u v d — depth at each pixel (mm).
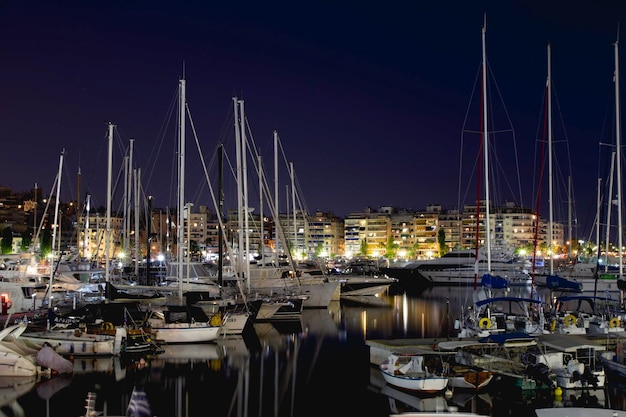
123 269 86250
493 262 115375
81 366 37969
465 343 35469
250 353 43031
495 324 40750
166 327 44781
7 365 35312
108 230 57125
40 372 35844
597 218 82188
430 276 125562
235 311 51125
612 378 34656
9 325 43625
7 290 52938
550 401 31438
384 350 38062
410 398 32000
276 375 36906
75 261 78250
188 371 37344
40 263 65562
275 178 84688
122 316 46250
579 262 114562
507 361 34406
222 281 59312
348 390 33531
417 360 33594
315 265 116188
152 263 105188
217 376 36406
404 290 112750
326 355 42781
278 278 68688
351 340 49250
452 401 31500
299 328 56594
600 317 44781
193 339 45250
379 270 132000
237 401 31531
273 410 30188
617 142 60656
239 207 61125
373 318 65188
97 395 32000
